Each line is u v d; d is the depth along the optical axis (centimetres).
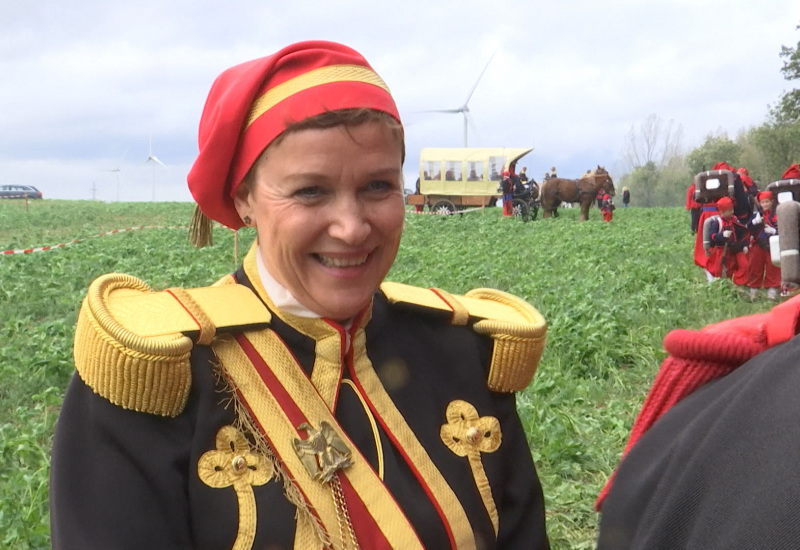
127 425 162
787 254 177
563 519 443
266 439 166
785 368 102
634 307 1003
